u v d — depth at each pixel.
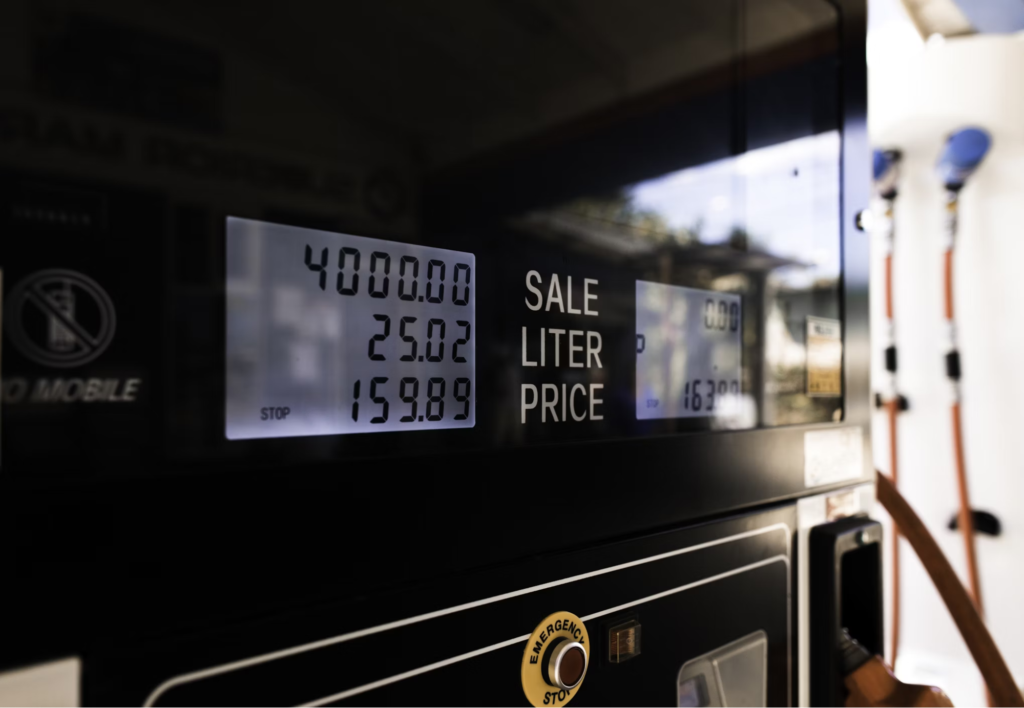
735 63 0.78
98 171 0.38
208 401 0.41
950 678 2.05
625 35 0.67
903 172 2.10
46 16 0.37
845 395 0.91
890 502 1.05
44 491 0.36
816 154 0.88
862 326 0.94
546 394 0.60
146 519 0.39
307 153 0.46
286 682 0.43
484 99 0.56
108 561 0.37
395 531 0.49
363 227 0.49
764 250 0.81
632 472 0.65
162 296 0.40
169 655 0.39
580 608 0.60
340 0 0.48
